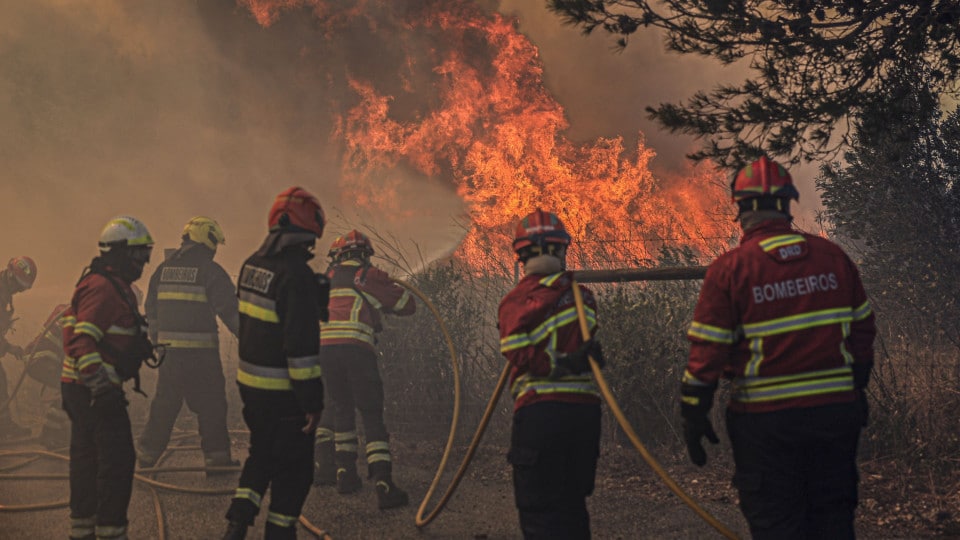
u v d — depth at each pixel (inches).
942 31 234.1
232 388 335.6
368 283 221.1
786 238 125.5
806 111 240.2
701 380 124.4
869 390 242.1
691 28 257.8
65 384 167.9
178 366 232.8
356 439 221.8
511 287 315.3
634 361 250.7
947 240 327.9
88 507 167.6
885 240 342.0
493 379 291.0
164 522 192.4
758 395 123.0
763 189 128.7
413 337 288.4
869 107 244.5
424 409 283.4
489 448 263.3
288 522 151.4
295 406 151.3
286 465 151.8
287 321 146.2
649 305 265.4
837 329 122.0
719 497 206.8
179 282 234.8
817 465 122.0
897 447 224.5
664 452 246.5
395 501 205.6
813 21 265.1
